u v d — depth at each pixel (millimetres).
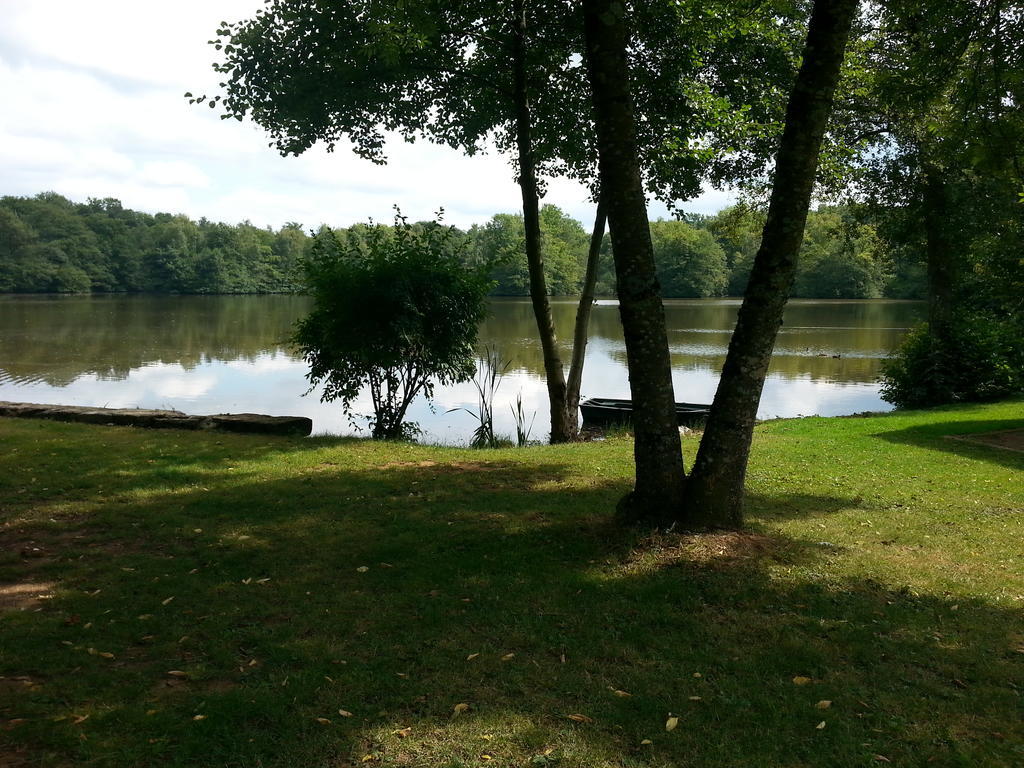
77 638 4215
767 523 6762
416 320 11531
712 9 11125
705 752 3232
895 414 15258
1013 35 8148
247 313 50469
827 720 3502
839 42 4973
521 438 13555
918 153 17250
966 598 5086
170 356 25594
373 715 3457
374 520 6543
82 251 89688
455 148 14445
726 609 4672
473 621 4469
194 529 6242
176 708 3488
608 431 14289
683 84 12477
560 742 3266
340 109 12938
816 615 4648
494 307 61188
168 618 4484
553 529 6148
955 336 17594
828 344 32719
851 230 21250
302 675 3795
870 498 8156
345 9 11211
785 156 5188
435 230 12281
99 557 5598
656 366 5738
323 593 4887
